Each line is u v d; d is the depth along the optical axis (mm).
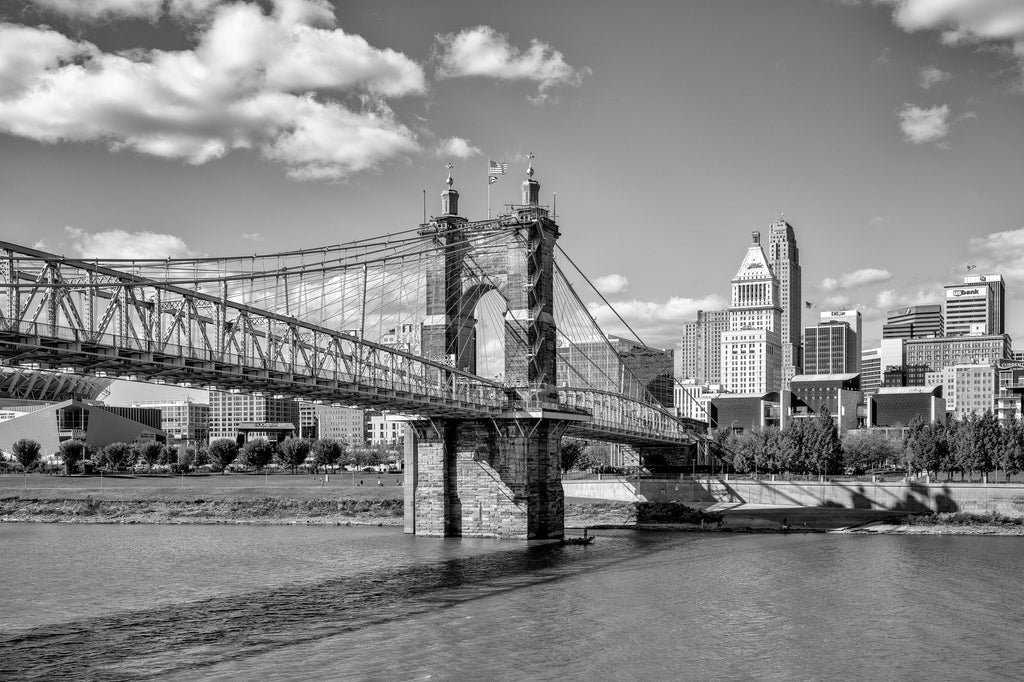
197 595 101312
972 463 193000
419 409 130125
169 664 74250
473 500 147250
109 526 184375
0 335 71125
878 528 162125
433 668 73312
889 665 75062
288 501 196125
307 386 102250
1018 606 95562
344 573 114688
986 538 150750
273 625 86688
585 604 95812
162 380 92688
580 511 182625
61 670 72812
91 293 78375
